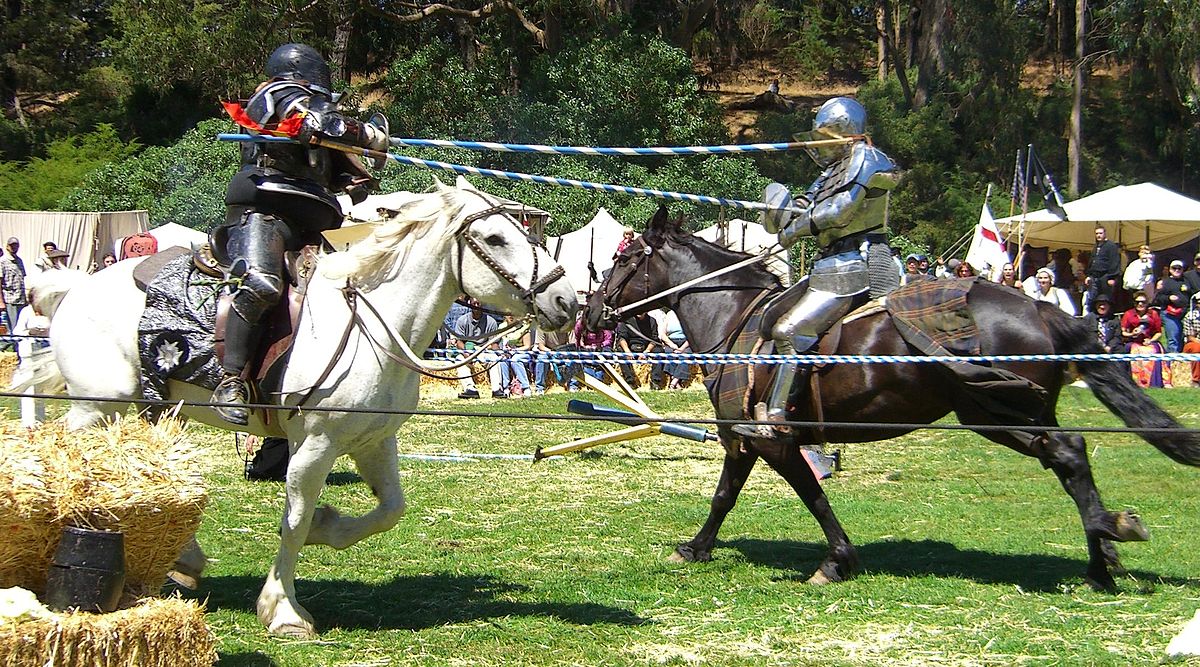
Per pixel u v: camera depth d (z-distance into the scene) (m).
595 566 8.43
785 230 8.09
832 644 6.54
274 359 6.35
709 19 44.88
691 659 6.23
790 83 49.84
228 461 12.66
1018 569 8.33
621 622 6.91
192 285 6.66
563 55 33.06
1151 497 10.99
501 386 19.20
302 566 8.19
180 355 6.55
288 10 33.47
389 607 7.15
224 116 36.84
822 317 7.86
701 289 8.72
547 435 15.45
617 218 28.83
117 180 31.67
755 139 36.69
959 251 33.28
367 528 6.78
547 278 6.40
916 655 6.33
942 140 36.84
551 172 30.44
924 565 8.49
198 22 34.88
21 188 35.44
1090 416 16.45
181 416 6.87
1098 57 40.78
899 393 7.85
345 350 6.34
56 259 19.17
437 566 8.30
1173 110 39.47
